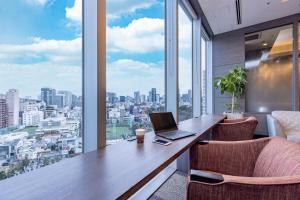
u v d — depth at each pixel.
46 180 0.85
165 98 2.97
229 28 5.48
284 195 0.84
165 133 1.80
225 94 5.73
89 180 0.85
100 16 1.52
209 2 3.94
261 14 4.68
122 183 0.83
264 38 5.27
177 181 2.51
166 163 1.10
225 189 0.91
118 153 1.25
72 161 1.10
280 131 3.43
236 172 1.55
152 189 2.26
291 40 4.91
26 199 0.69
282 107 5.02
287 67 4.97
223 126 2.59
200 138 1.78
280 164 1.12
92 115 1.51
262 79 5.30
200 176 1.01
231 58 5.70
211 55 5.91
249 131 2.56
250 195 0.88
